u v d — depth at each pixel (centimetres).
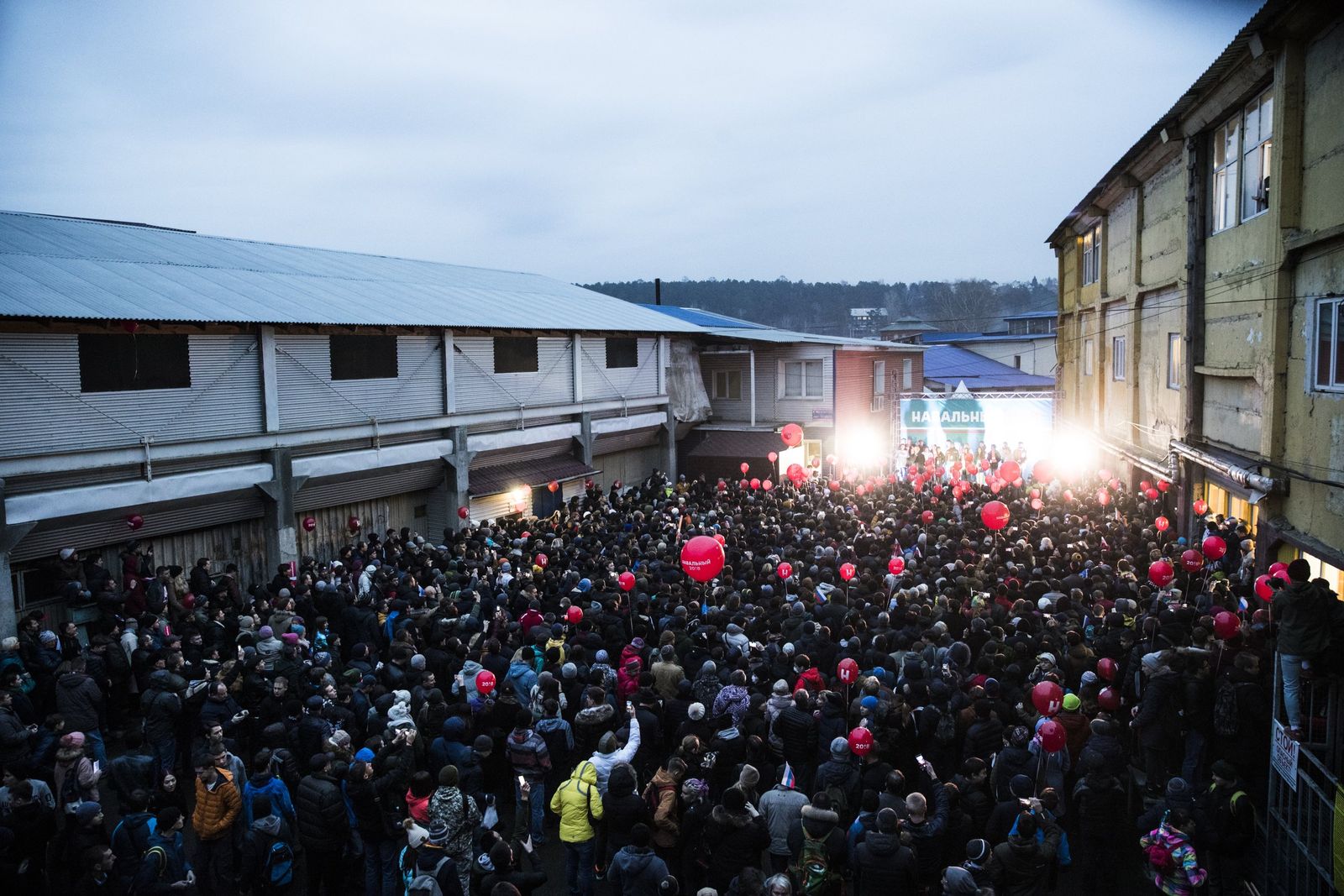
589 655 1205
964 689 1034
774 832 840
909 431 3130
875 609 1255
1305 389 1323
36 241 1878
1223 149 1725
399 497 2164
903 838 777
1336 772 824
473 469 2306
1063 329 3597
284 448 1791
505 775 1094
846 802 856
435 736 988
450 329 2159
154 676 1085
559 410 2544
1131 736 1085
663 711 1045
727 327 3847
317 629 1319
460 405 2233
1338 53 1225
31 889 852
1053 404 2994
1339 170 1221
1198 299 1841
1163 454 2138
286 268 2294
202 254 2195
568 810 877
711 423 3309
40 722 1183
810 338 3400
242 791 904
